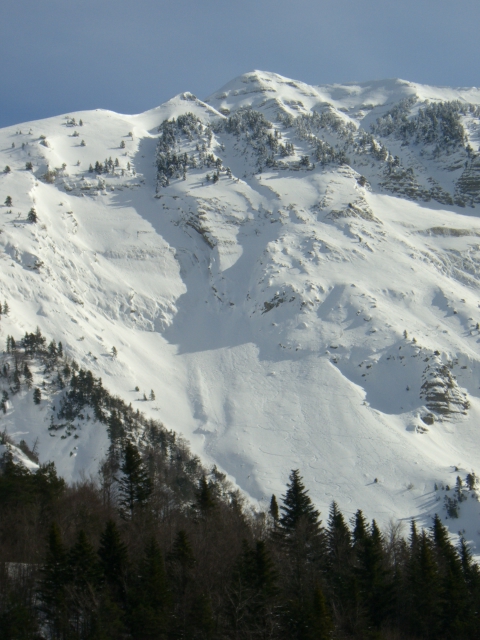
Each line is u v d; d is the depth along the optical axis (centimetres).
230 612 6072
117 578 6319
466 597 7394
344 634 6569
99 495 9519
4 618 5522
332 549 8038
